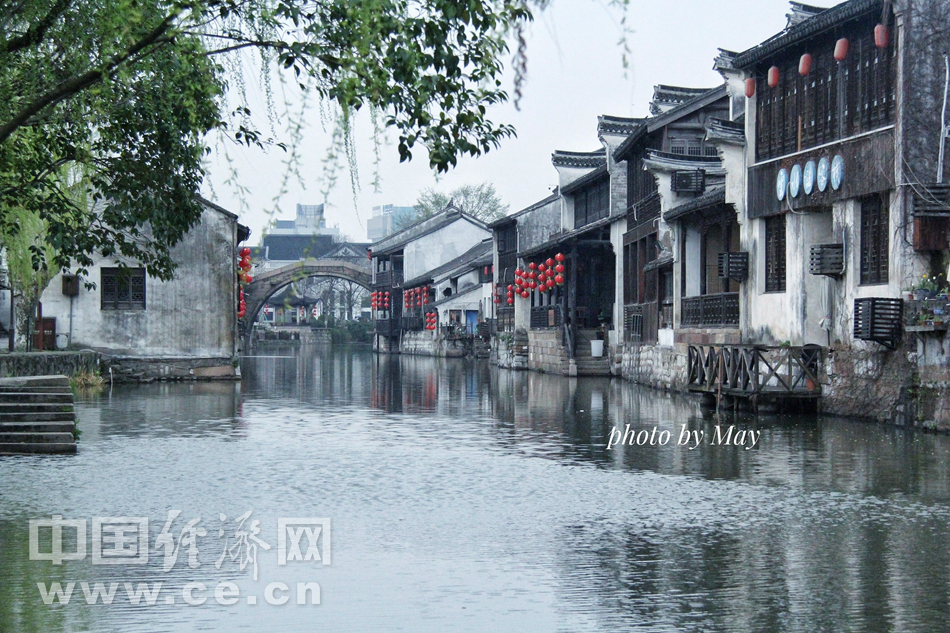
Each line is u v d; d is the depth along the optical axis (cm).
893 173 1961
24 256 2942
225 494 1301
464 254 7200
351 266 8300
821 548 1012
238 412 2472
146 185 1266
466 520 1148
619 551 1002
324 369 5000
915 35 1919
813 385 2211
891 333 1945
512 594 856
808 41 2219
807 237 2269
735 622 782
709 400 2456
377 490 1335
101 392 3088
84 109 1191
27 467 1518
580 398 2892
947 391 1855
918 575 912
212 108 1073
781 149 2358
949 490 1325
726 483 1386
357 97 855
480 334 6288
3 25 999
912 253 1939
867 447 1711
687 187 2992
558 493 1314
